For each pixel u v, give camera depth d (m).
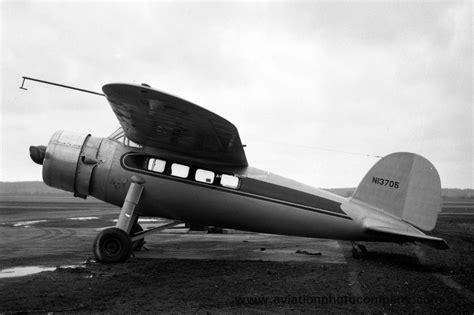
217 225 8.95
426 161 8.53
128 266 7.41
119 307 4.65
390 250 10.32
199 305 4.79
